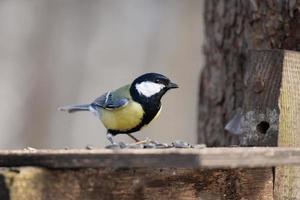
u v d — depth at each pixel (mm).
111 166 7414
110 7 26641
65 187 7637
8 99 25000
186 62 26312
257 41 11039
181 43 26438
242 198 8906
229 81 11727
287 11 10695
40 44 25641
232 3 11578
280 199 9250
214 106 12000
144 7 26875
